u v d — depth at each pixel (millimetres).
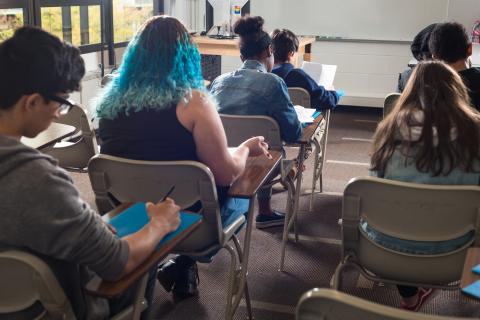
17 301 1130
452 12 5711
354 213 1653
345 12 6031
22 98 1054
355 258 1773
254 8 6215
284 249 2631
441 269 1671
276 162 2051
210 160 1762
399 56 6016
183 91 1731
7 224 1030
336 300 860
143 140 1784
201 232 1782
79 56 1133
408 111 1719
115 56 4914
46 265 1067
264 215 3135
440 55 2660
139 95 1743
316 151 3271
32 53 1042
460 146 1652
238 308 2320
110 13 4711
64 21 4121
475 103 2592
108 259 1105
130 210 1372
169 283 2346
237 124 2486
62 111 1132
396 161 1741
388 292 2457
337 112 6277
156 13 5488
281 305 2354
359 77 6191
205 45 4980
